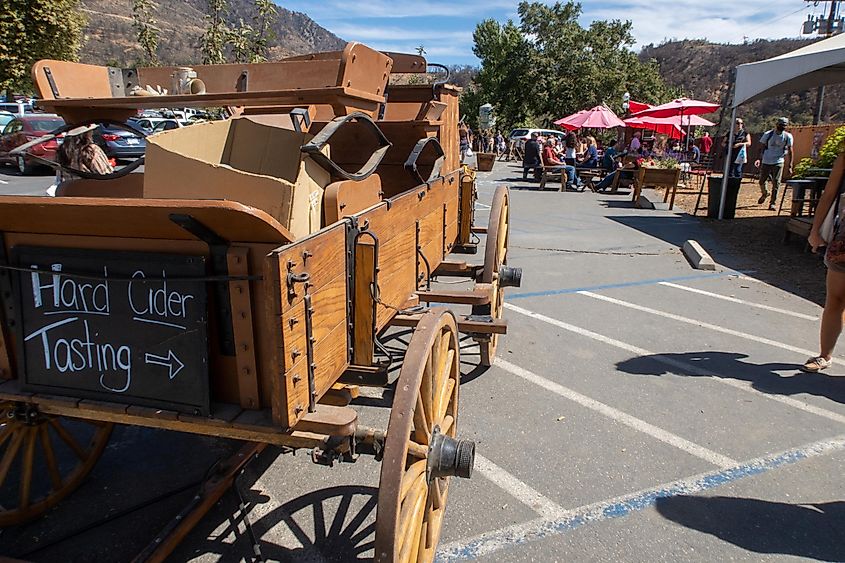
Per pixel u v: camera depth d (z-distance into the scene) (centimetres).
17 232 192
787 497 304
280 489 309
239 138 259
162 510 293
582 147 2322
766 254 861
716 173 1939
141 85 327
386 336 500
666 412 391
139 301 183
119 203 157
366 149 412
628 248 912
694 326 559
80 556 262
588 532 278
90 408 192
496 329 373
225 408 186
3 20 1995
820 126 1661
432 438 225
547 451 345
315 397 186
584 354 490
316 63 324
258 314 177
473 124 5384
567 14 4450
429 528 241
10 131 1647
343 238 206
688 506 296
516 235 1020
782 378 443
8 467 269
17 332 199
